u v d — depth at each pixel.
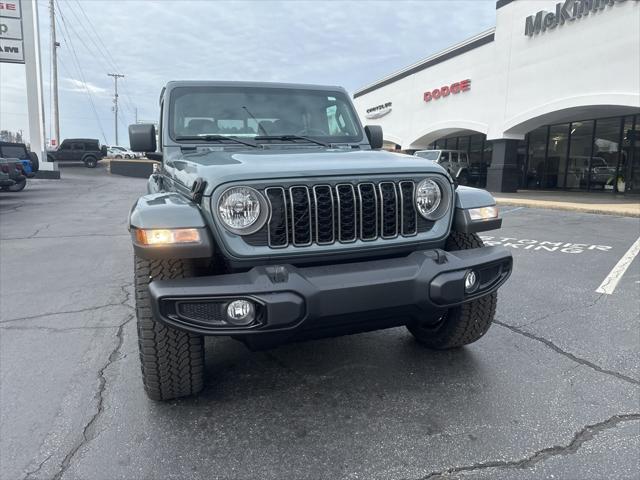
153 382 2.85
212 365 3.57
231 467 2.43
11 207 14.27
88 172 35.06
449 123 24.53
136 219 2.56
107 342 4.04
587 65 15.80
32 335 4.20
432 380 3.29
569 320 4.38
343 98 4.59
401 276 2.67
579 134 20.33
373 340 3.99
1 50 25.20
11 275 6.30
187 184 3.01
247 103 4.22
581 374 3.34
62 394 3.17
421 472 2.38
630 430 2.68
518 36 19.09
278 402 3.04
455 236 3.37
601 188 19.45
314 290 2.51
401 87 29.88
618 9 14.52
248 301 2.46
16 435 2.72
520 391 3.12
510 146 20.59
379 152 3.51
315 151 3.56
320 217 2.73
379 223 2.85
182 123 4.06
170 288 2.42
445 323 3.58
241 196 2.58
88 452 2.56
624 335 4.02
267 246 2.65
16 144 20.84
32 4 25.38
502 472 2.36
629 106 14.34
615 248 7.77
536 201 15.66
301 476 2.36
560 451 2.51
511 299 5.00
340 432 2.71
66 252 7.79
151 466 2.45
